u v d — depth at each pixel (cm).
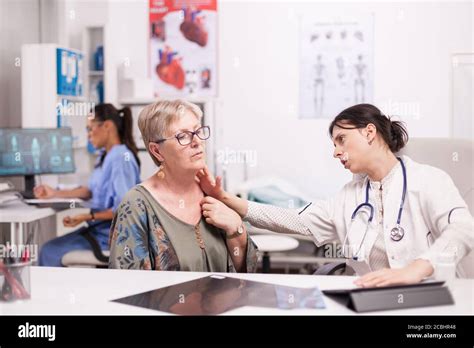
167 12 540
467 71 450
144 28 546
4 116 424
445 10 502
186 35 538
